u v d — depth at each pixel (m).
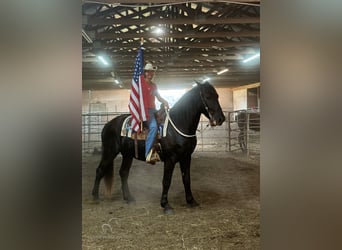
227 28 6.21
